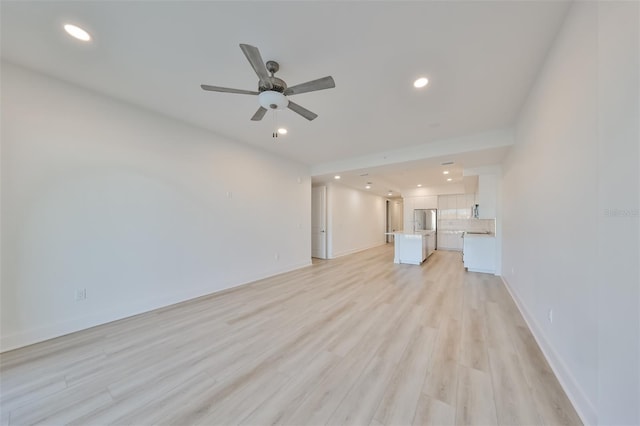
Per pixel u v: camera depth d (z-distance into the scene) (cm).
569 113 160
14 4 153
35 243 227
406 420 139
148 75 234
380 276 489
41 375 179
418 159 438
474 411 144
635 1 103
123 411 146
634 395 104
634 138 104
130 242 291
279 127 358
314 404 151
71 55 206
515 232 338
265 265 477
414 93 261
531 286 251
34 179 227
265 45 192
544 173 210
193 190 356
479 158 428
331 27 174
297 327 260
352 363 194
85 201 257
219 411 146
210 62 215
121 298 282
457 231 874
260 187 466
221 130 373
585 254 139
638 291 102
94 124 263
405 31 177
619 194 112
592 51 133
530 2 152
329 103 283
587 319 137
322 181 707
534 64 212
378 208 1046
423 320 275
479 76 230
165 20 168
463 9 158
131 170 292
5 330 212
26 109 223
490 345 219
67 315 245
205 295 368
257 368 188
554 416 140
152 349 216
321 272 527
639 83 101
